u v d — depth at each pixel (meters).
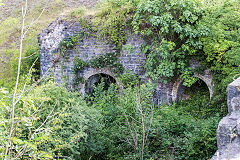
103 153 7.88
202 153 6.98
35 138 3.89
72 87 13.03
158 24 10.26
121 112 8.46
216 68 9.49
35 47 16.56
